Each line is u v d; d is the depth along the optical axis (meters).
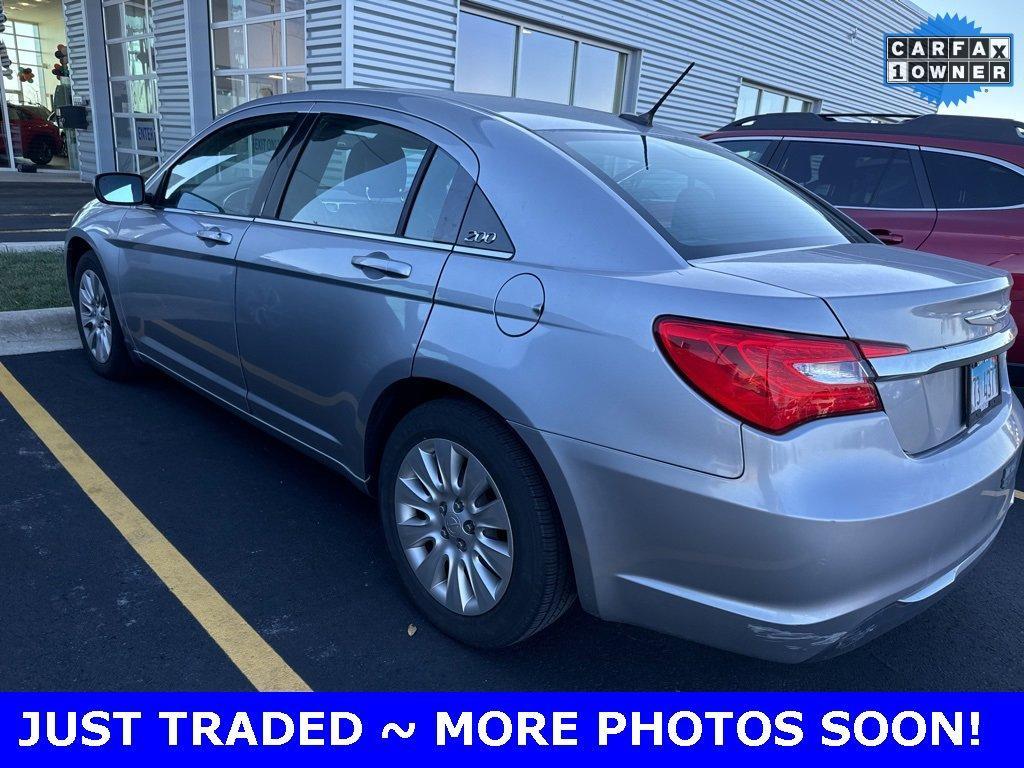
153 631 2.25
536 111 2.65
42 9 18.75
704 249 2.04
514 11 9.88
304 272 2.62
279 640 2.26
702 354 1.72
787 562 1.68
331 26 8.29
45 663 2.10
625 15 11.38
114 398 4.00
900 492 1.73
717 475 1.71
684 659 2.34
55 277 5.76
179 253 3.28
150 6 12.13
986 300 2.01
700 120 13.45
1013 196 4.45
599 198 2.10
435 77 9.14
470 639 2.24
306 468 3.37
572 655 2.32
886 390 1.76
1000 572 2.96
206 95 11.05
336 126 2.83
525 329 1.99
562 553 2.03
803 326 1.68
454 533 2.24
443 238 2.30
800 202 2.72
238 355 3.04
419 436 2.28
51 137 17.44
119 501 2.97
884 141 4.88
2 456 3.26
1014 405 2.33
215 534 2.79
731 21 13.33
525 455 2.02
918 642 2.50
